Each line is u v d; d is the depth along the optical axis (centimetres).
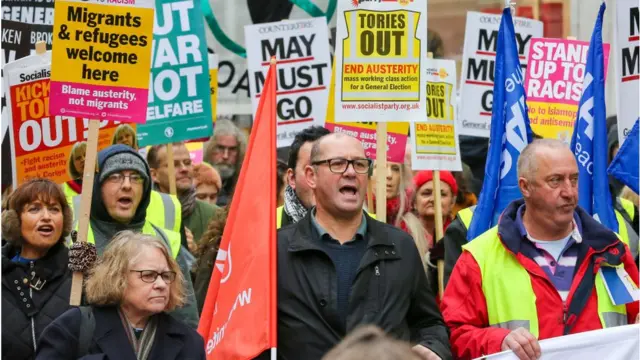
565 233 874
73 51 1004
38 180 966
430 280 1300
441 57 1931
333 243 840
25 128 1187
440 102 1316
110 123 1305
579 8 1905
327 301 823
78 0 1005
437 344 828
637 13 1184
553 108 1303
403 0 1012
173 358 798
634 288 871
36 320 931
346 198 833
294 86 1441
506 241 873
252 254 838
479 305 873
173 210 1170
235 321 841
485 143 1728
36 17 1410
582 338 815
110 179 1055
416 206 1436
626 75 1191
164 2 1358
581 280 866
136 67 1014
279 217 1054
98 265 810
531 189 865
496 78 1086
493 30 1428
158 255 803
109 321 795
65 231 973
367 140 1304
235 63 1877
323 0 1872
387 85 1011
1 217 967
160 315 811
